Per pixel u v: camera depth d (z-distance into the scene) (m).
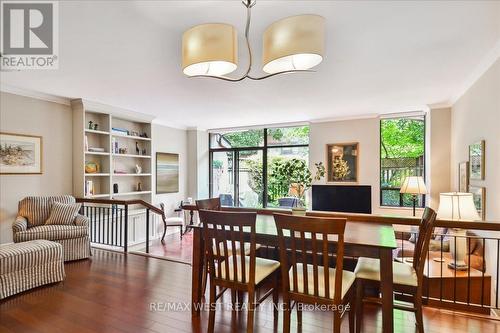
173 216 6.84
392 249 1.74
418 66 3.06
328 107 5.03
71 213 3.90
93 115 5.08
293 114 5.65
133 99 4.52
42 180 4.27
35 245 2.87
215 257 2.21
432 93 4.14
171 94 4.19
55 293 2.68
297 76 3.36
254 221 1.85
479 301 2.94
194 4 1.95
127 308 2.40
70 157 4.66
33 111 4.17
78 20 2.16
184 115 5.81
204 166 7.50
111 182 5.11
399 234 4.71
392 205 5.59
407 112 5.30
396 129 5.64
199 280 2.35
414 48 2.62
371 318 2.28
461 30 2.29
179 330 2.08
